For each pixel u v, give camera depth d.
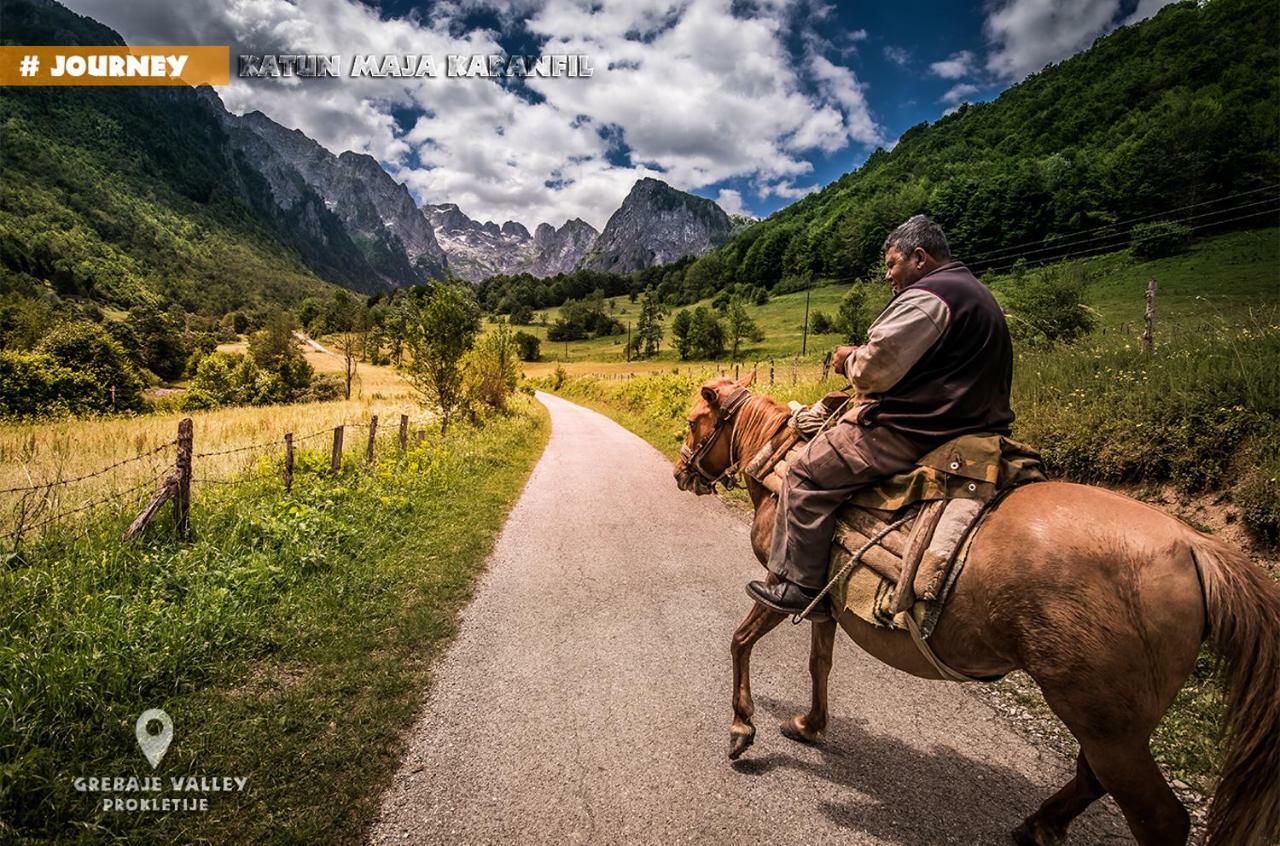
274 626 4.57
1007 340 2.49
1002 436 2.48
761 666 4.38
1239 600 1.87
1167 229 56.81
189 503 5.88
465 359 20.06
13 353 25.98
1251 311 8.54
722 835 2.76
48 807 2.70
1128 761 1.97
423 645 4.57
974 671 2.32
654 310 118.00
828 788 3.07
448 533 7.36
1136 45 117.06
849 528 2.63
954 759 3.32
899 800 2.99
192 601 4.54
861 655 4.53
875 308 45.53
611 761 3.27
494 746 3.39
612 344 123.00
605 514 8.91
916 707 3.83
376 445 11.86
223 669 3.96
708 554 7.06
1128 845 2.71
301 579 5.50
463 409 18.73
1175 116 69.56
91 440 13.48
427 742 3.41
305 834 2.69
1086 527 2.07
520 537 7.61
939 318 2.38
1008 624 2.12
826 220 136.50
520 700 3.87
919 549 2.32
